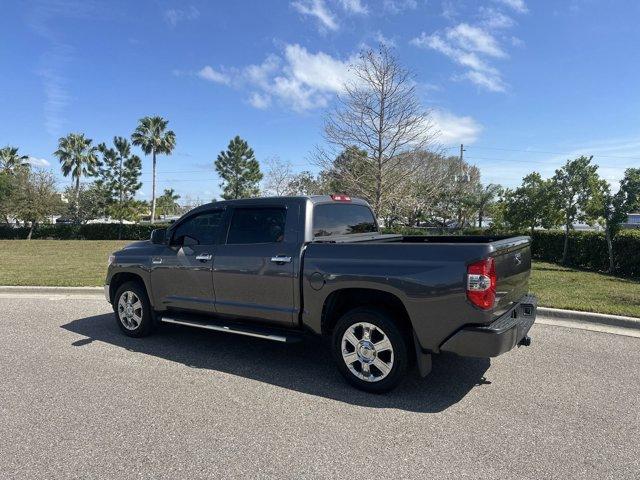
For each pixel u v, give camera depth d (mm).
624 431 3432
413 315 3852
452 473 2887
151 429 3473
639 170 12383
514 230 16500
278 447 3211
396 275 3906
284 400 4031
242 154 52344
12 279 10625
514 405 3906
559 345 5602
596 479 2816
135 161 49188
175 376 4617
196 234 5402
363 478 2838
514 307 4367
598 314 6633
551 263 15586
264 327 4863
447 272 3719
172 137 54156
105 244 27891
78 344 5738
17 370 4770
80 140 54000
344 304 4543
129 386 4340
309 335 4590
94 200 44156
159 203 84625
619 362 4984
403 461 3027
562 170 14648
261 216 4918
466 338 3666
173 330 6438
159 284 5629
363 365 4172
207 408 3855
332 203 5133
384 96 17016
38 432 3420
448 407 3875
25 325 6719
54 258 17266
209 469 2934
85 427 3502
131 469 2928
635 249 11984
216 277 5059
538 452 3133
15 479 2807
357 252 4176
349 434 3402
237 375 4652
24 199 36406
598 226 13711
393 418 3670
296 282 4469
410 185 18844
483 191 33375
